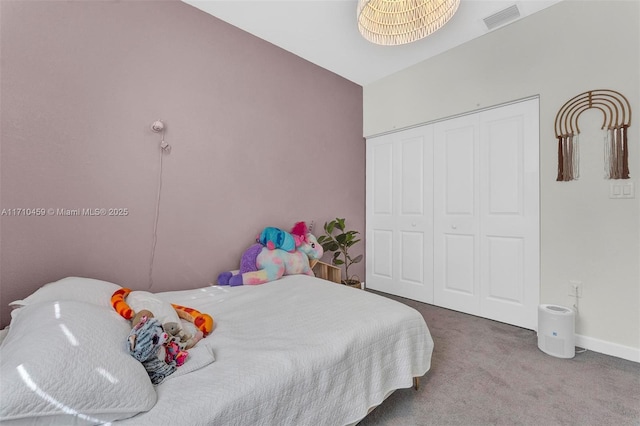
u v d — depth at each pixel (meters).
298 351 1.04
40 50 1.52
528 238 2.25
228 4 2.05
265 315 1.42
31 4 1.50
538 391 1.49
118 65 1.76
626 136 1.80
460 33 2.40
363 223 3.45
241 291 1.86
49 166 1.55
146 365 0.88
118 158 1.76
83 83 1.65
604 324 1.89
